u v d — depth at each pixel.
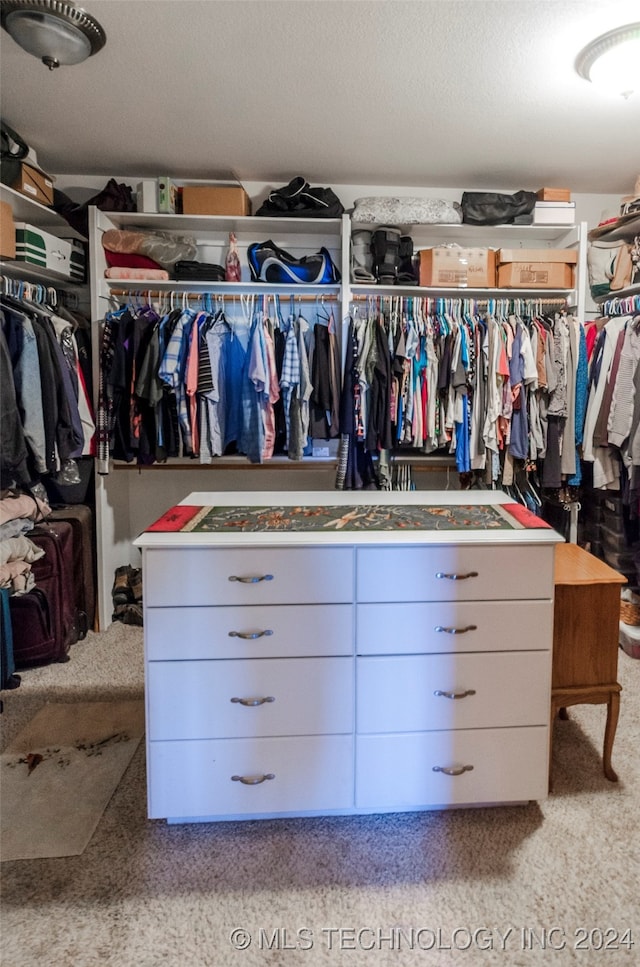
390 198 2.92
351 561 1.53
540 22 1.78
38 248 2.58
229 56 1.98
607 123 2.45
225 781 1.57
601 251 3.05
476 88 2.17
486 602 1.57
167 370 2.69
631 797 1.71
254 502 1.96
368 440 2.86
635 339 2.66
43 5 1.71
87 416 2.78
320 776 1.59
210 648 1.52
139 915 1.33
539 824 1.61
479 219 2.96
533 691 1.60
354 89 2.19
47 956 1.23
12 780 1.80
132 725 2.12
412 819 1.63
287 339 2.83
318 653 1.55
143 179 3.09
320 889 1.40
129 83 2.15
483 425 2.89
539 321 2.96
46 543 2.59
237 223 3.00
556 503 3.18
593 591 1.69
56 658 2.63
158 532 1.58
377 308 3.03
